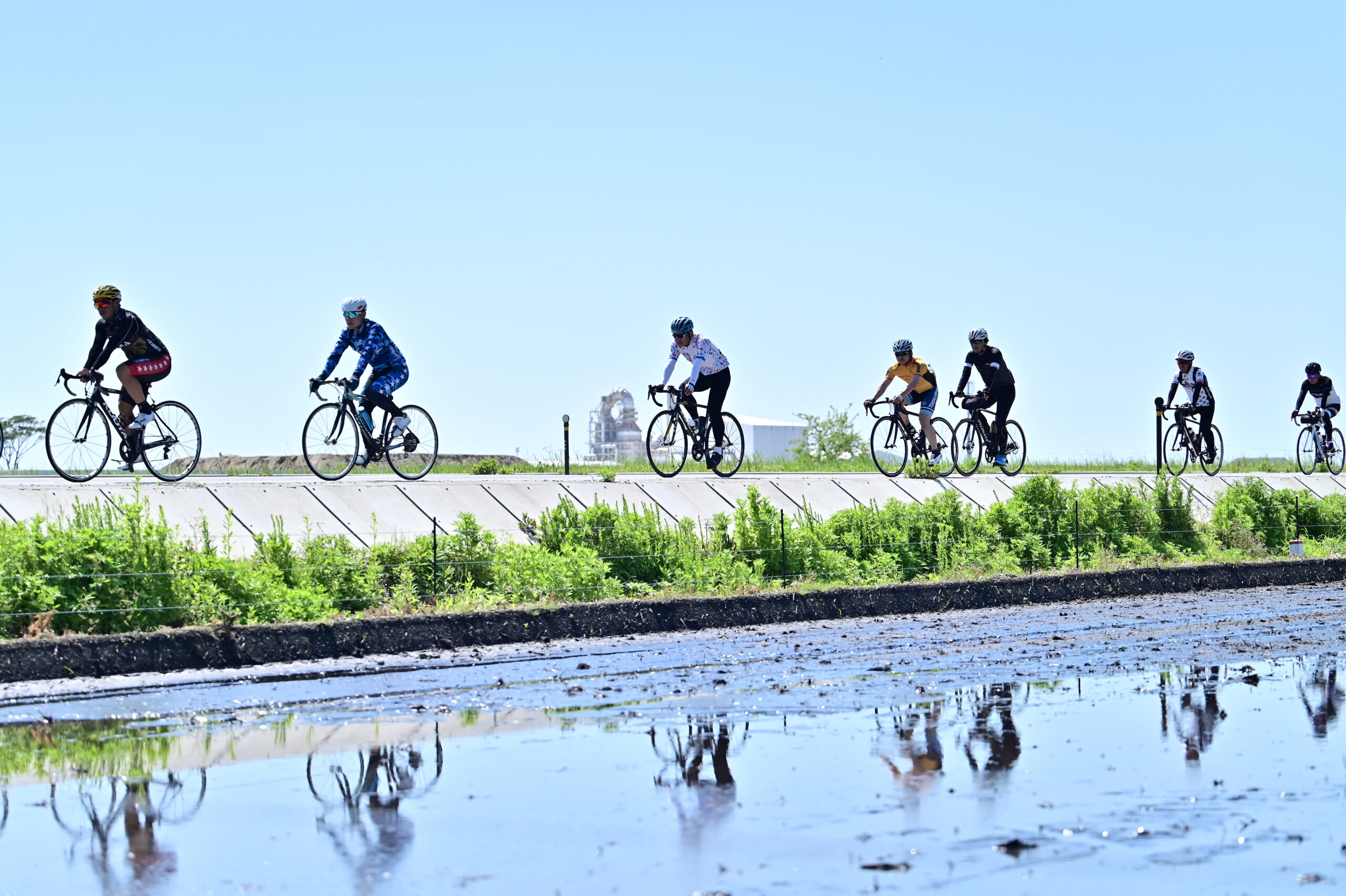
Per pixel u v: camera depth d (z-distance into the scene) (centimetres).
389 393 1688
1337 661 1143
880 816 650
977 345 2222
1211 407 2447
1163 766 748
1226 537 2138
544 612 1291
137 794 691
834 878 561
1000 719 880
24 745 797
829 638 1295
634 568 1524
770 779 719
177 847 605
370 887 552
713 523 1691
